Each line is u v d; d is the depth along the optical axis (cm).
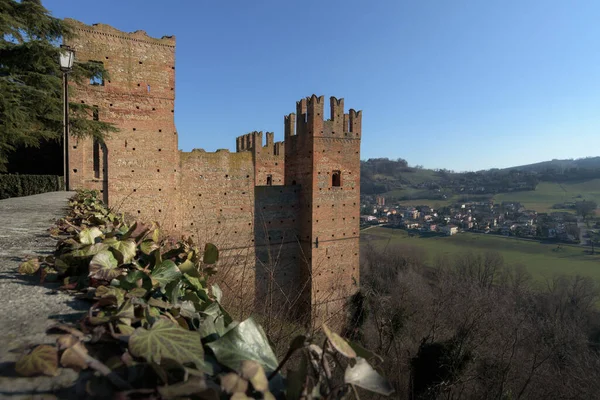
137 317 219
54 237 569
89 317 213
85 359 163
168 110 2292
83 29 2044
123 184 2173
